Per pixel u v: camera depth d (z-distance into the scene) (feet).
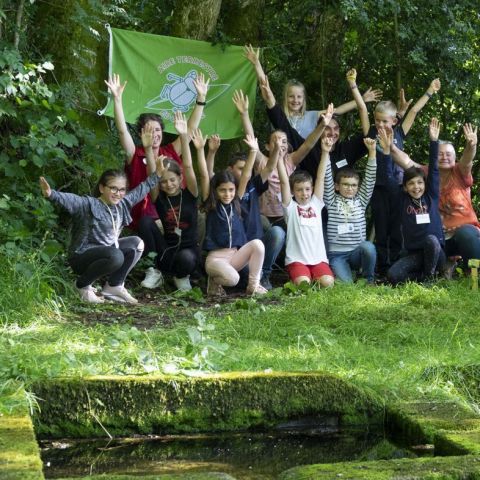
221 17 33.30
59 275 24.52
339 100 35.65
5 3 27.02
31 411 13.76
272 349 18.26
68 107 26.94
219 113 30.50
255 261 26.02
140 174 27.27
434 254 26.91
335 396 15.08
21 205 25.20
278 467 13.12
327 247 28.02
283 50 34.86
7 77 25.05
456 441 12.44
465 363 17.25
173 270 26.84
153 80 29.78
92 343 17.98
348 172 28.04
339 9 33.14
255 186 27.40
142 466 13.11
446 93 34.94
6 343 17.56
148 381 14.66
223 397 14.84
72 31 28.37
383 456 13.60
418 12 33.27
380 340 19.86
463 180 29.25
